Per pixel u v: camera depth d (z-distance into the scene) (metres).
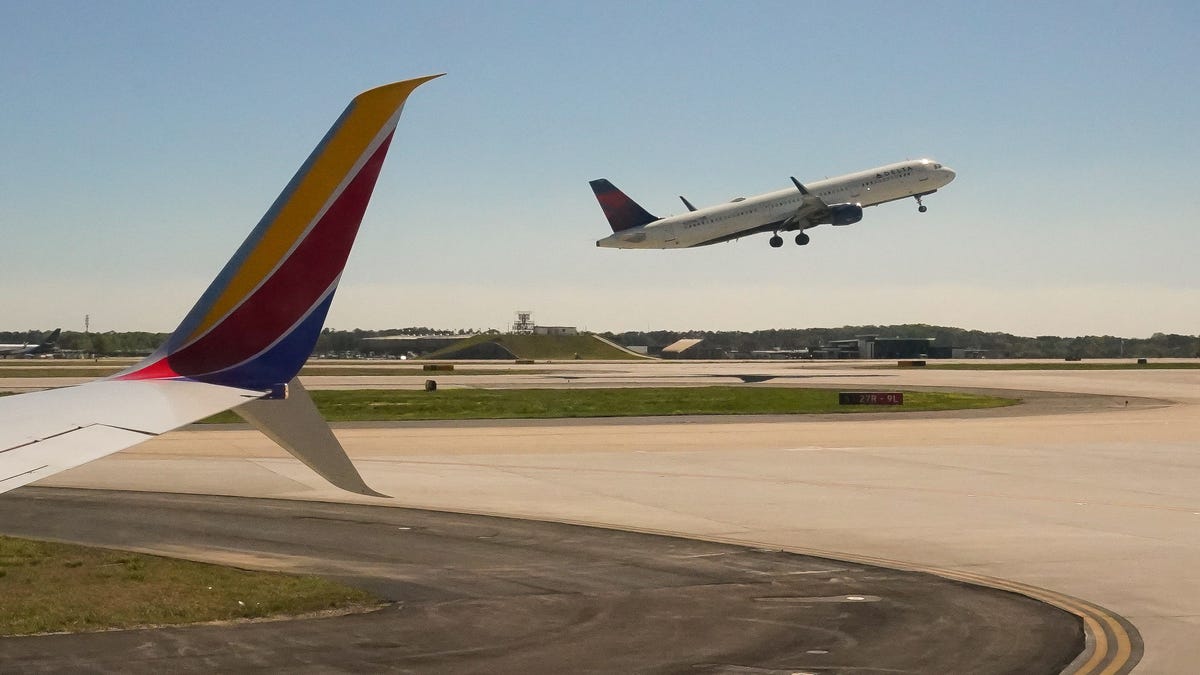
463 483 28.31
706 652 12.48
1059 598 15.61
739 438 40.72
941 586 16.41
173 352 9.37
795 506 24.70
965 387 78.06
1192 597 15.73
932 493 26.78
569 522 22.42
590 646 12.71
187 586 15.47
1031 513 23.70
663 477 29.64
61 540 19.59
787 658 12.25
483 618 14.11
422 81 9.67
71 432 7.56
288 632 13.18
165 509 23.53
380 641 12.83
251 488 26.91
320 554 18.70
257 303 9.43
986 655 12.45
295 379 9.43
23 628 13.05
